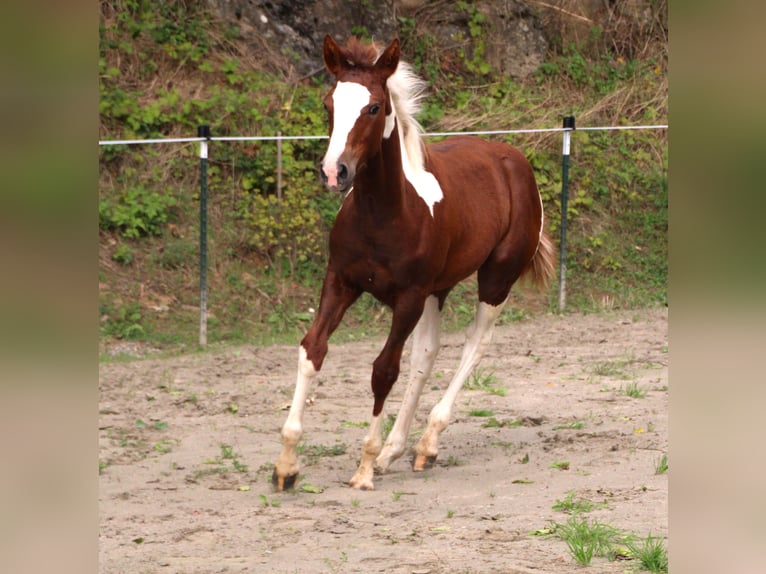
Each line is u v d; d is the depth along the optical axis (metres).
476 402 9.75
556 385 10.54
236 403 9.64
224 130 16.12
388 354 6.80
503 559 5.05
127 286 13.76
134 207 14.57
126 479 7.00
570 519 5.84
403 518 6.01
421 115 17.83
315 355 6.69
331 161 5.89
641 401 9.72
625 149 18.33
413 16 19.50
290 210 15.05
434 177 7.15
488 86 19.25
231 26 17.80
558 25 20.36
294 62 17.98
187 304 13.87
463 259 7.52
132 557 5.19
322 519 5.97
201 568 4.99
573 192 17.42
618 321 14.66
